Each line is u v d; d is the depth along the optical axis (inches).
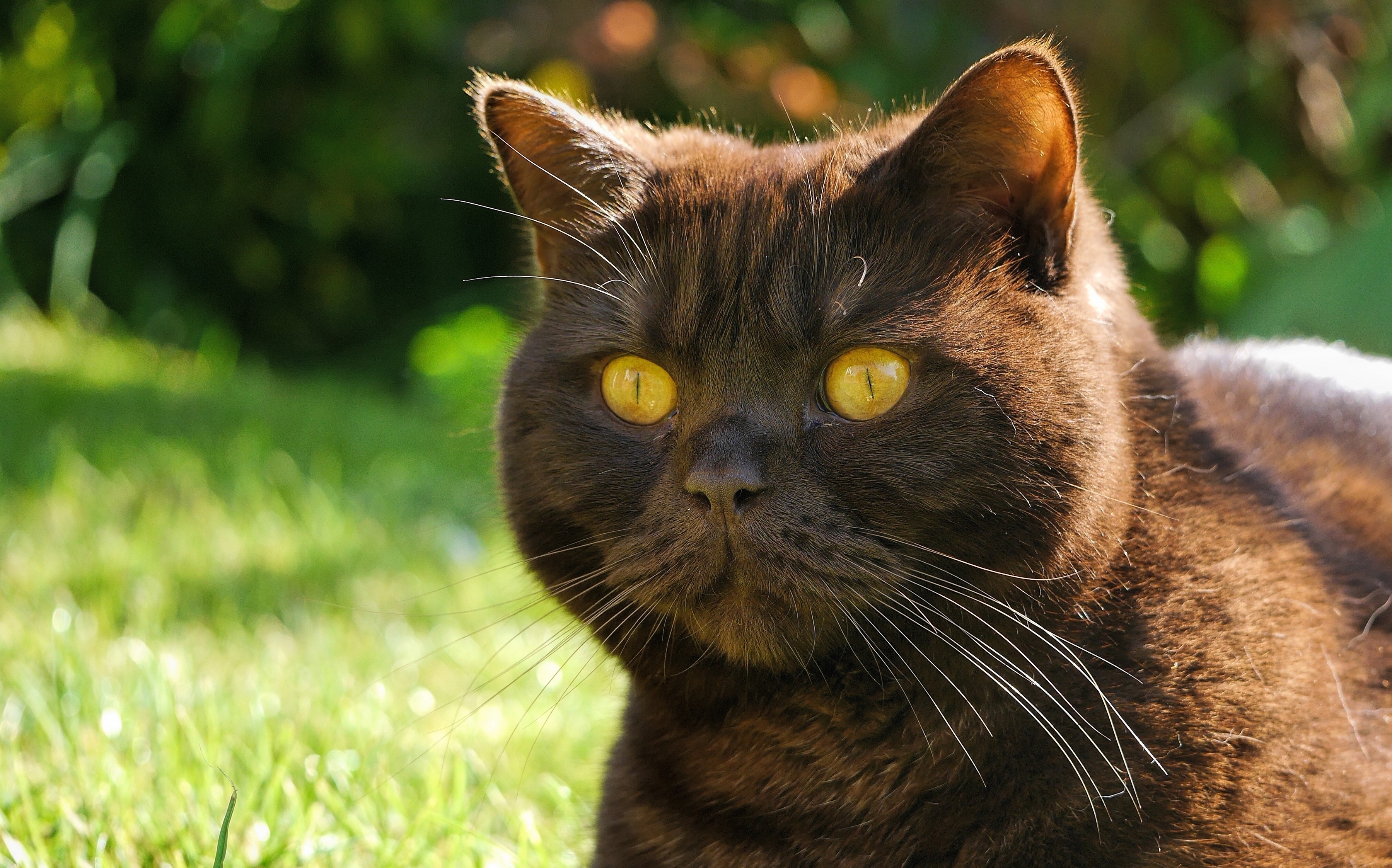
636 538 25.1
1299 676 24.9
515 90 26.8
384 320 70.1
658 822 26.1
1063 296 25.2
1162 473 25.6
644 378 25.4
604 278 26.0
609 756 27.4
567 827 28.8
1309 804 24.6
